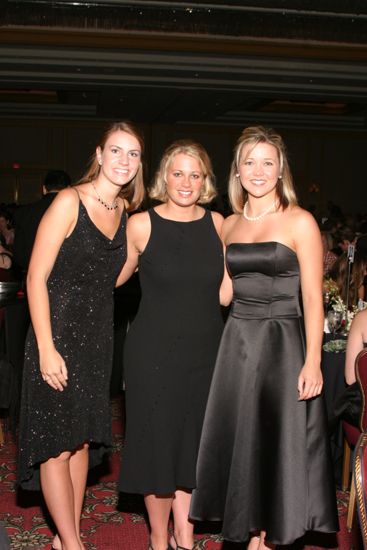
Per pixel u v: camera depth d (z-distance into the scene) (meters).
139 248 2.94
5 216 11.02
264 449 2.78
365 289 4.61
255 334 2.79
